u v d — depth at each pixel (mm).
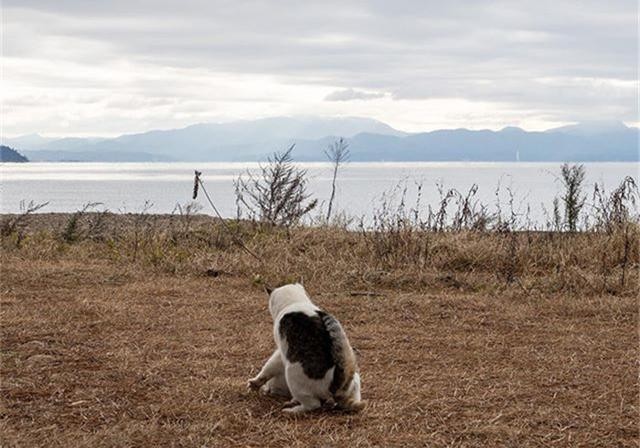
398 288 4914
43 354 3559
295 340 3053
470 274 5098
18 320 4020
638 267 5211
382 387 3305
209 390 3242
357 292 4746
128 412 3041
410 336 3945
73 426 2939
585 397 3236
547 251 5480
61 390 3201
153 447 2811
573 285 4805
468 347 3795
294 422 2986
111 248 5938
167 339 3820
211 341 3811
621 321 4219
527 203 10922
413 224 5914
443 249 5500
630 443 2885
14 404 3082
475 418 3035
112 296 4523
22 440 2826
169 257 5434
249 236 6207
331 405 3070
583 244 5621
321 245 5754
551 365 3570
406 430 2945
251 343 3797
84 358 3533
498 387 3322
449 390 3283
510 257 5320
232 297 4582
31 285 4734
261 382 3209
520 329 4078
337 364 3021
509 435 2914
